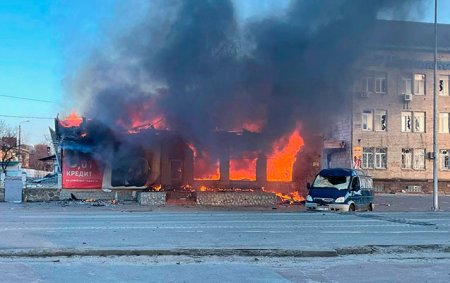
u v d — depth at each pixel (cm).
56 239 1009
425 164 4731
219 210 2131
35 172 7506
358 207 2098
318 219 1558
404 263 809
